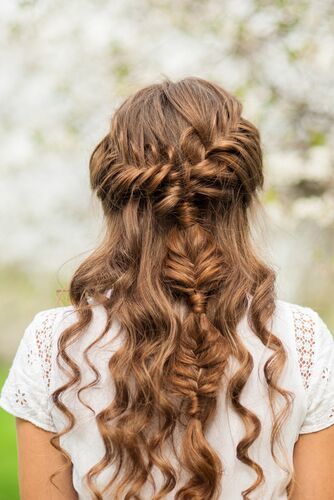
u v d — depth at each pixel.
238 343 1.36
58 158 6.30
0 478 4.34
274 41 4.28
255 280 1.41
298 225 4.66
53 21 4.91
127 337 1.36
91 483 1.36
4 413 5.83
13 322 11.22
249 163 1.43
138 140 1.40
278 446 1.36
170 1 4.52
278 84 4.28
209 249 1.38
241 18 4.25
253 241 1.53
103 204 1.46
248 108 4.28
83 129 4.96
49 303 11.05
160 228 1.39
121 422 1.34
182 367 1.34
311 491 1.41
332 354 1.42
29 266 9.85
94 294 1.40
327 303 7.46
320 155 4.23
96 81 4.95
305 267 5.77
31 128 5.48
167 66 4.64
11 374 1.45
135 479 1.34
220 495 1.35
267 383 1.35
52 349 1.41
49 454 1.42
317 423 1.40
